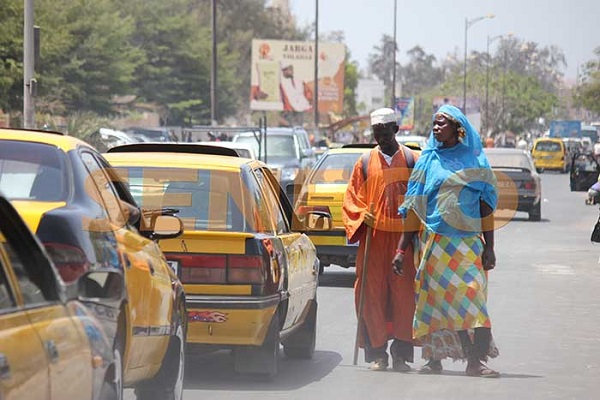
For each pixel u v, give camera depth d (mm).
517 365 22391
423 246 20594
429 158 20359
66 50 99688
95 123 81625
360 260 21578
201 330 19234
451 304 20391
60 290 10398
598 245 52188
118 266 13656
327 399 18812
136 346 14203
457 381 20500
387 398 18953
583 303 32156
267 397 18953
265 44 160250
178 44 152875
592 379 20969
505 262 44000
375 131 21266
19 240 10250
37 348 9586
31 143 14586
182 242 19266
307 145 77312
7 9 87438
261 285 19297
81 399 10680
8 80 85875
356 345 21828
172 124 156000
